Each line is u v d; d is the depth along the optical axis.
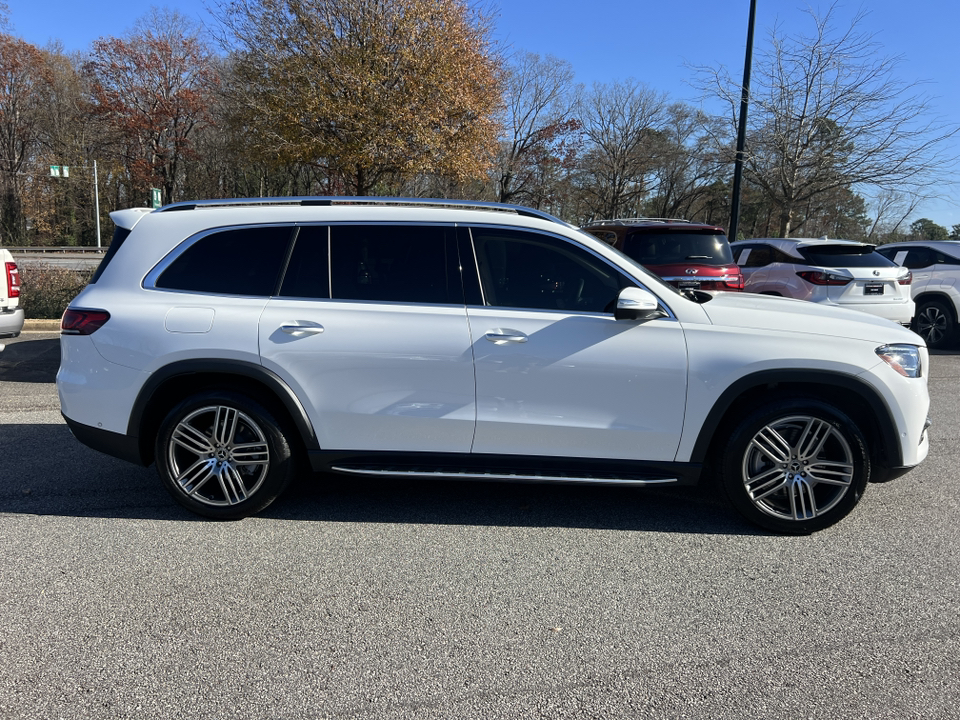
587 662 2.66
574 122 34.81
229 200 4.03
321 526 3.91
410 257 3.82
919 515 4.12
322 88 14.05
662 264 8.16
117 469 4.80
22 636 2.78
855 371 3.62
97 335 3.81
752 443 3.71
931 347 10.74
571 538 3.79
